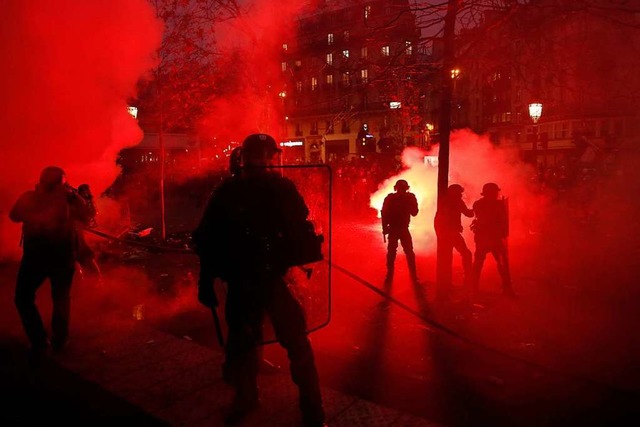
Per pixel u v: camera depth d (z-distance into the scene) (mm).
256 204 3104
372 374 4246
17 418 3506
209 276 3229
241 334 3281
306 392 3154
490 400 3748
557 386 3975
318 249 3160
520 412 3559
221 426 3396
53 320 4641
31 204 4363
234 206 3119
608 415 3506
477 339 5078
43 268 4449
